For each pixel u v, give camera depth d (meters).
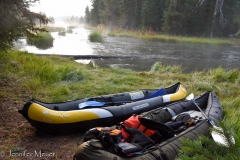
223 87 7.74
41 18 6.47
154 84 7.82
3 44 6.74
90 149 2.66
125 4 40.72
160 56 15.66
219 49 20.91
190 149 1.83
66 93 6.19
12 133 4.00
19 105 5.14
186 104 4.63
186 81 8.43
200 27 32.66
